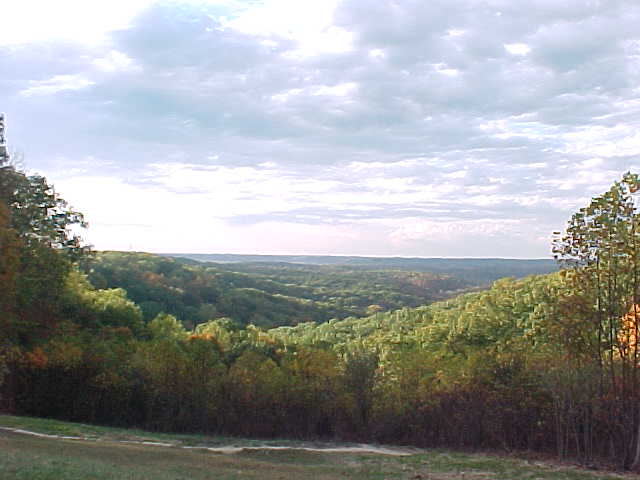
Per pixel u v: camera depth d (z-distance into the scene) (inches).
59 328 1177.4
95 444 695.1
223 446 836.0
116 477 432.1
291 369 1002.1
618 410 706.8
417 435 935.7
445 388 929.5
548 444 832.9
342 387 979.3
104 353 1033.5
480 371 916.6
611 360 710.5
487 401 892.0
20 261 994.7
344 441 946.1
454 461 726.5
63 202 1238.3
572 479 613.9
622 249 691.4
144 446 745.0
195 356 1000.9
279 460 716.0
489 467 681.0
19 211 1079.6
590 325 716.7
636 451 694.5
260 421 974.4
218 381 983.0
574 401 741.9
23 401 996.6
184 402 979.3
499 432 879.7
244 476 528.4
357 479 579.5
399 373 987.3
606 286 713.0
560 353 762.8
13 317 1015.6
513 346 986.1
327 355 1028.5
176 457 643.5
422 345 1975.9
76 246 1277.1
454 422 912.9
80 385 995.9
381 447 908.0
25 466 426.3
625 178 695.7
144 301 2751.0
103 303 1663.4
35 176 1162.6
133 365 1003.3
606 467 692.7
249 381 981.8
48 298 1139.3
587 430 735.7
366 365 991.0
